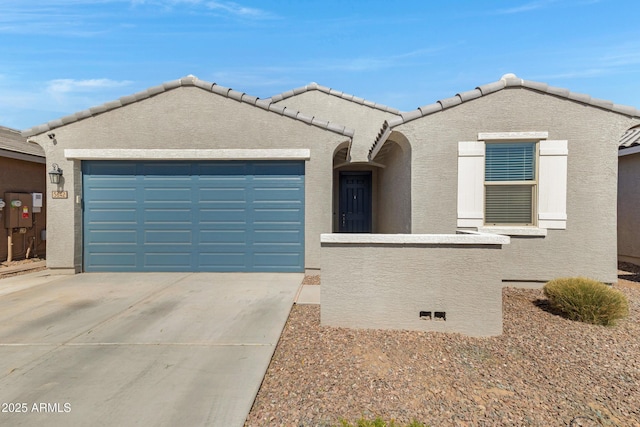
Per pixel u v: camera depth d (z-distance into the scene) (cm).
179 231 817
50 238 798
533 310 565
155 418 288
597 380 360
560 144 697
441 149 716
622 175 1029
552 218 699
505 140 710
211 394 321
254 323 497
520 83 700
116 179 814
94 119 794
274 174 812
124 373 359
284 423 286
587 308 507
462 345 434
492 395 330
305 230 799
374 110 1167
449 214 716
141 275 793
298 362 388
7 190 1000
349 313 482
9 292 659
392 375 361
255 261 816
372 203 1237
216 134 795
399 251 475
